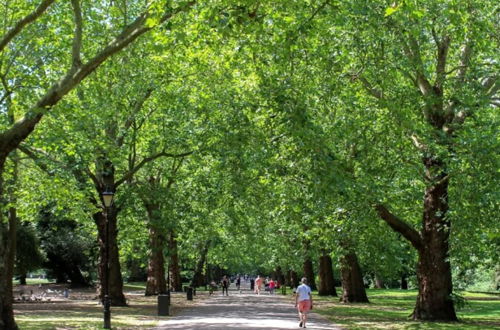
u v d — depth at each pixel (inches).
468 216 769.6
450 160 755.4
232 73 970.7
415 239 929.5
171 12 525.7
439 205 911.7
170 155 1109.7
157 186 1200.2
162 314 989.8
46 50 922.1
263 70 787.4
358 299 1494.8
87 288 2373.3
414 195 895.1
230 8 521.0
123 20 1042.1
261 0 534.0
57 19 907.4
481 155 713.6
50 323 832.3
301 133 599.5
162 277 1668.3
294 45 620.4
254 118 876.6
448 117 884.0
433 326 820.0
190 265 2674.7
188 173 1198.9
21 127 568.7
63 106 803.4
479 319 967.0
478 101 805.2
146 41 979.3
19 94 797.2
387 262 1269.7
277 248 1973.4
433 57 933.2
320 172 595.8
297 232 1304.1
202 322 868.0
